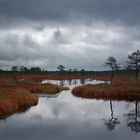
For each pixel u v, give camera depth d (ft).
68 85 423.64
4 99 167.63
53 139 108.06
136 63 340.59
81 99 246.47
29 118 148.46
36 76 630.33
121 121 147.54
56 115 161.38
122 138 111.04
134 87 275.18
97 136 114.11
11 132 117.60
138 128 130.41
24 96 194.39
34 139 106.83
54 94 285.84
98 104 214.28
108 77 565.53
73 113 170.60
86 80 556.10
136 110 185.78
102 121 146.92
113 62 384.27
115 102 227.20
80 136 113.60
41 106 193.98
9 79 342.23
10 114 157.79
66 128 127.85
